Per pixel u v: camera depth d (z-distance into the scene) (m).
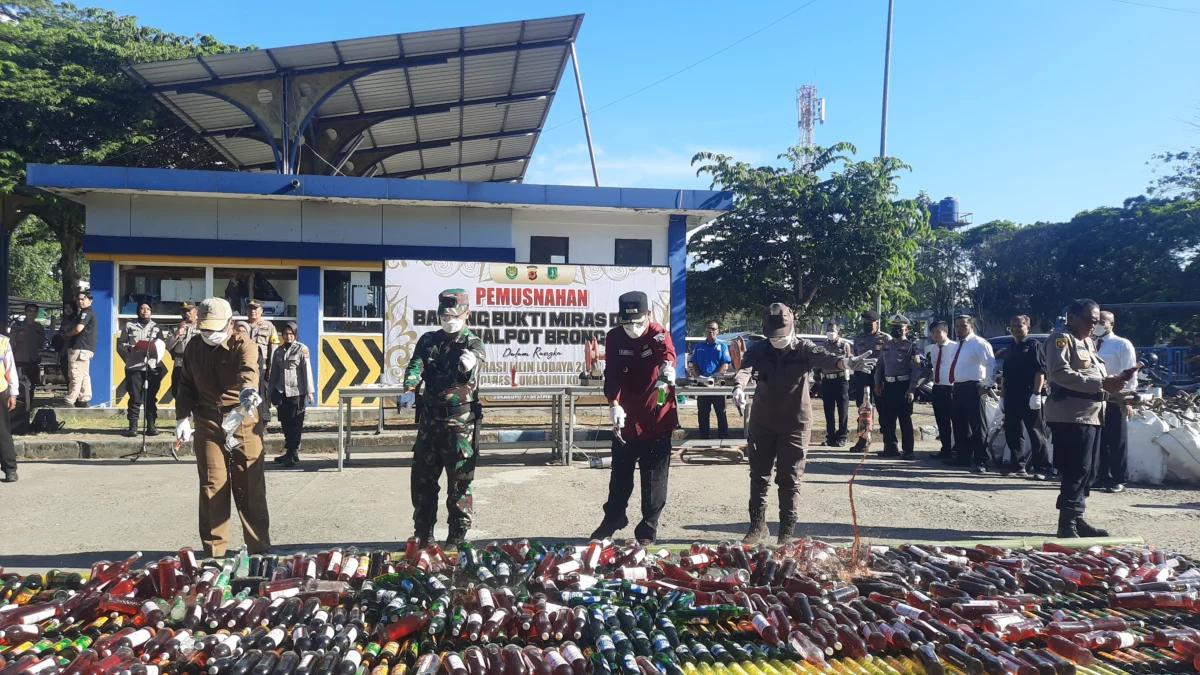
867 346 11.37
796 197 20.86
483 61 14.18
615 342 5.64
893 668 3.45
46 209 19.05
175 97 14.20
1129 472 9.08
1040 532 6.65
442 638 3.69
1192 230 35.47
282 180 12.93
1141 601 4.16
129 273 13.34
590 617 3.71
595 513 7.38
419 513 5.56
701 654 3.53
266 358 9.79
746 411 10.41
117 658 3.25
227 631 3.76
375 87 15.06
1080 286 39.91
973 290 45.25
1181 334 28.14
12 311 21.73
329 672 3.21
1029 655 3.38
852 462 10.46
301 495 8.22
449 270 12.55
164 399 12.98
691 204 14.34
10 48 18.67
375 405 13.72
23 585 4.29
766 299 21.56
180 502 7.73
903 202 20.64
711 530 6.73
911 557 4.97
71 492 8.20
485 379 12.64
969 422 9.93
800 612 3.87
